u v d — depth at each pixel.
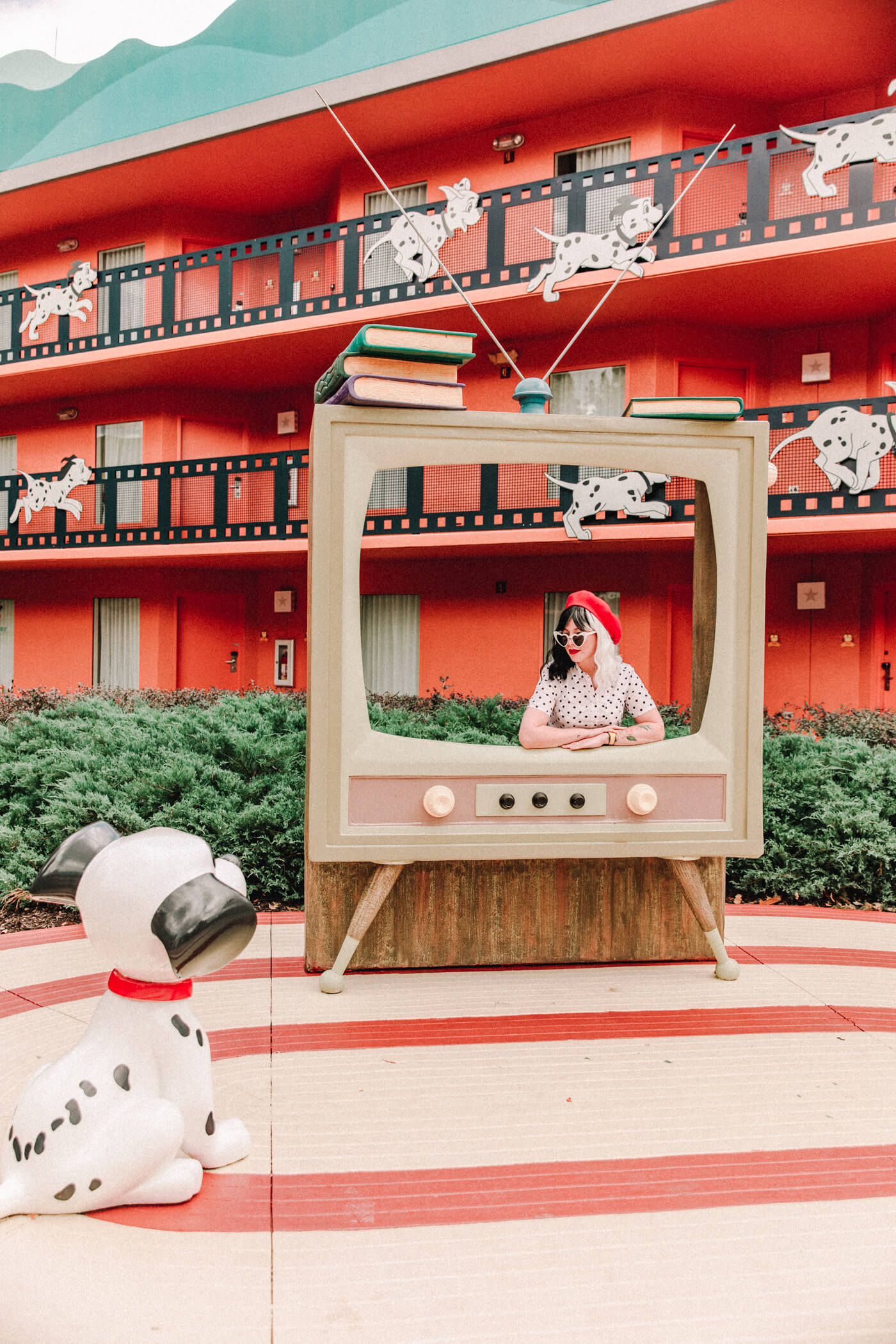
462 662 14.36
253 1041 2.74
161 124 16.09
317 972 3.39
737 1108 2.36
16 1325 1.50
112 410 16.72
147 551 14.99
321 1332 1.51
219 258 14.12
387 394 2.85
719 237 10.84
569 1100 2.38
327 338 13.75
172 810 4.98
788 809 5.24
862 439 10.20
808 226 10.43
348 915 3.36
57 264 17.27
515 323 12.86
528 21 12.93
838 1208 1.91
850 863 4.95
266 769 5.67
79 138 16.78
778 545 11.77
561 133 12.96
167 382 16.05
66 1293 1.58
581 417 3.01
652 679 12.89
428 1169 2.03
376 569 14.96
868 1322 1.57
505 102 12.74
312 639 2.89
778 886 5.05
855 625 12.56
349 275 13.18
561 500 12.11
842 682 12.63
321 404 3.13
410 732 6.78
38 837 4.98
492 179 13.48
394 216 12.78
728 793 3.14
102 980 3.34
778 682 13.01
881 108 12.16
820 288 11.43
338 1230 1.79
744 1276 1.68
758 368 12.95
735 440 3.11
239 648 17.19
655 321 12.55
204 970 1.72
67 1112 1.79
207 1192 1.92
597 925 3.52
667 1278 1.67
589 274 11.41
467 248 13.35
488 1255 1.73
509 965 3.49
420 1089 2.43
